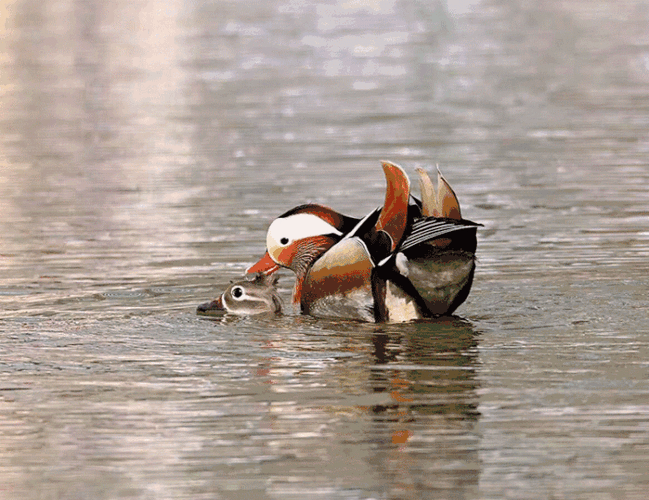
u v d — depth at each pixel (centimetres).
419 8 4800
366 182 1920
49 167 2144
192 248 1498
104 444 845
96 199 1847
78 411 909
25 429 874
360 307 1148
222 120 2586
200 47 3844
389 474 785
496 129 2397
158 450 832
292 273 1425
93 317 1186
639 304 1185
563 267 1355
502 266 1368
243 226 1622
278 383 962
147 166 2116
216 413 898
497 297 1227
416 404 905
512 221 1625
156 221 1669
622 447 819
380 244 1127
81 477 791
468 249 1105
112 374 996
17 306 1234
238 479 783
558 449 818
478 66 3288
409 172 2016
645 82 2934
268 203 1775
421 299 1130
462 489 763
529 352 1030
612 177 1911
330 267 1162
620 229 1552
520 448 821
